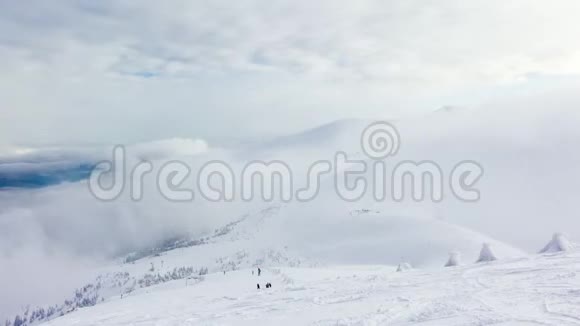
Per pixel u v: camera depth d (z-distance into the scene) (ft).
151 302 120.26
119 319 89.92
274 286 143.33
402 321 53.67
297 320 63.93
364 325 54.44
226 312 81.41
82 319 97.09
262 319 68.90
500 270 88.63
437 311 55.62
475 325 46.29
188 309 93.35
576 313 46.39
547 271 78.18
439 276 93.66
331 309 69.21
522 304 53.21
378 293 79.92
